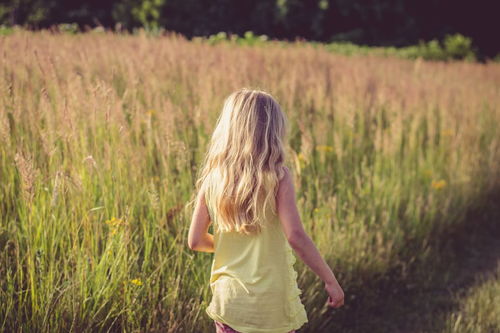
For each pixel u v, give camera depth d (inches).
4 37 236.4
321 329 150.1
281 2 768.9
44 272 112.0
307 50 355.6
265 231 91.2
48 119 140.6
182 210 139.1
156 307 123.0
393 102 249.4
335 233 165.5
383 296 174.4
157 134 167.3
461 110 288.0
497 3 892.6
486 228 236.8
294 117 221.5
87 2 753.0
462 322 161.0
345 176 197.0
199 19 727.7
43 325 103.4
